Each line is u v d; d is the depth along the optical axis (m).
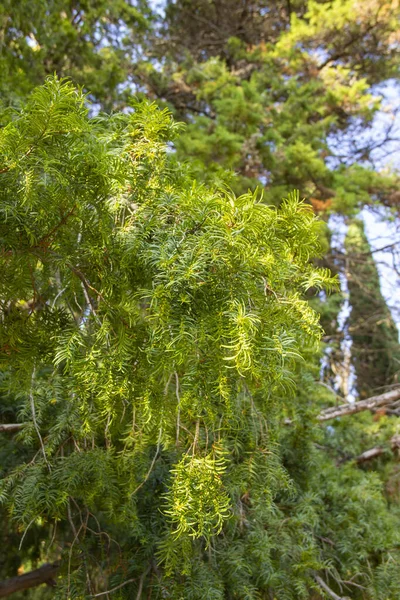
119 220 1.20
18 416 2.15
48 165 0.95
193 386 0.99
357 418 4.71
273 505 2.12
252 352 0.91
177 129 1.26
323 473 3.07
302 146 6.42
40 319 1.23
